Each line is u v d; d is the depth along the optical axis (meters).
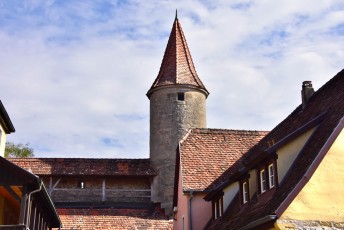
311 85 20.41
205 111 38.38
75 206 33.47
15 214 19.64
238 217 18.30
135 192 35.06
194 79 38.16
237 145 27.58
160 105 37.25
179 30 40.41
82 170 34.62
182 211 25.75
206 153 26.78
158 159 35.97
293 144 15.95
